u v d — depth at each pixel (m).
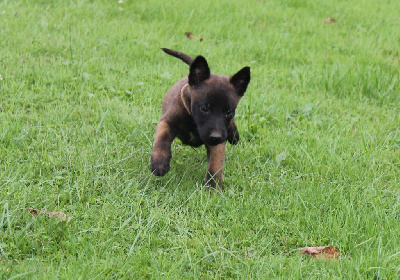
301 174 7.18
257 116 8.93
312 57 12.01
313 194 6.60
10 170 6.54
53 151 7.18
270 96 9.78
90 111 8.46
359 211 6.34
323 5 16.55
